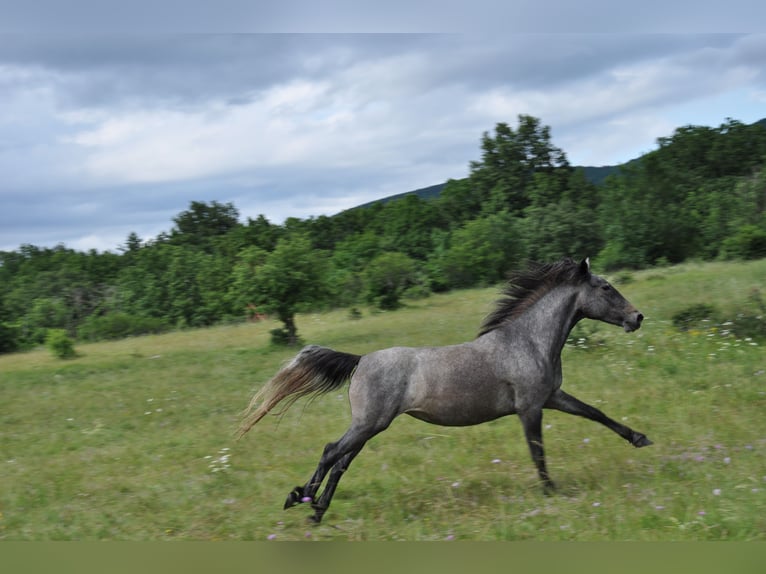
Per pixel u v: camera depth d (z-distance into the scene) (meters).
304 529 6.09
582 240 36.69
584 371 11.36
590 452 7.53
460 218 48.97
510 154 50.62
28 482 7.86
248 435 9.49
